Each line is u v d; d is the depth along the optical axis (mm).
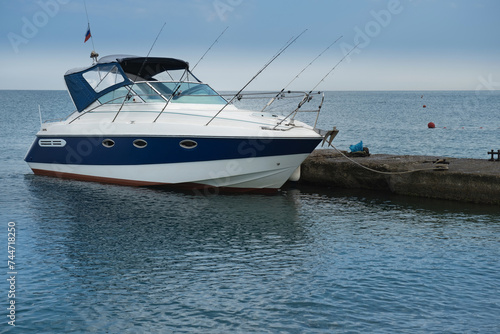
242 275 6820
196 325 5465
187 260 7391
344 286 6434
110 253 7668
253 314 5703
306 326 5422
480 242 8102
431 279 6641
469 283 6504
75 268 7051
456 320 5539
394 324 5453
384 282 6555
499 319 5559
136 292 6281
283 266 7148
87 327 5418
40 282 6566
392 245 8016
